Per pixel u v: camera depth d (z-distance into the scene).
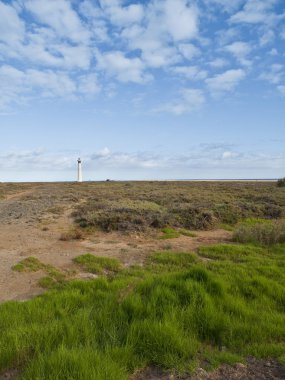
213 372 3.82
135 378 3.74
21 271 8.26
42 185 66.69
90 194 35.50
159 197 27.72
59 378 3.41
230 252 10.14
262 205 19.89
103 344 4.22
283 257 9.55
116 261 9.15
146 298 5.53
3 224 16.64
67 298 5.79
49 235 13.52
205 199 25.42
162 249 10.90
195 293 5.59
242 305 5.50
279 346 4.32
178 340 4.22
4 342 4.17
